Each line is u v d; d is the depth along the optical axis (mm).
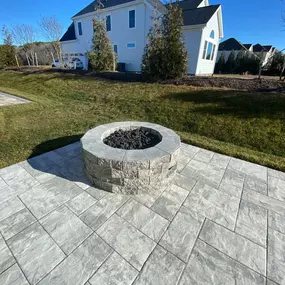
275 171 3037
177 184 2633
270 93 5652
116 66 13523
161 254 1641
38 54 21562
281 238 1838
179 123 5137
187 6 14242
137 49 14367
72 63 19328
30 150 3434
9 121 4875
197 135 4574
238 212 2150
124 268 1516
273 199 2387
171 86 7168
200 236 1830
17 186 2459
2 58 18422
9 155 3225
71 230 1843
